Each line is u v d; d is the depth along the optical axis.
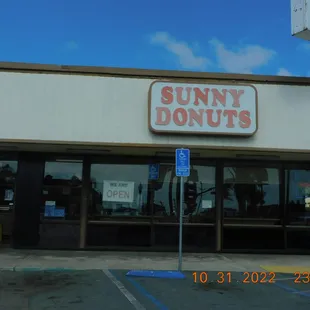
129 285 8.16
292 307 6.85
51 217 12.62
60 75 10.78
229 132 10.80
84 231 12.66
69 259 10.94
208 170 13.21
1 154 12.69
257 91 11.16
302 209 13.36
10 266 9.72
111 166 12.94
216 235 13.02
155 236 12.85
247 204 13.22
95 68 10.83
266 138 11.06
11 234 12.60
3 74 10.67
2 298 6.95
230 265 10.78
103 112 10.78
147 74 10.91
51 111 10.68
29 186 12.62
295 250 13.16
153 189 12.98
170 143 10.84
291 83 11.28
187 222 12.98
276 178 13.39
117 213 12.84
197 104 10.84
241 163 13.29
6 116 10.56
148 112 10.74
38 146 11.24
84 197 12.73
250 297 7.49
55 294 7.30
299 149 11.09
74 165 12.84
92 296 7.21
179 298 7.23
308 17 11.16
